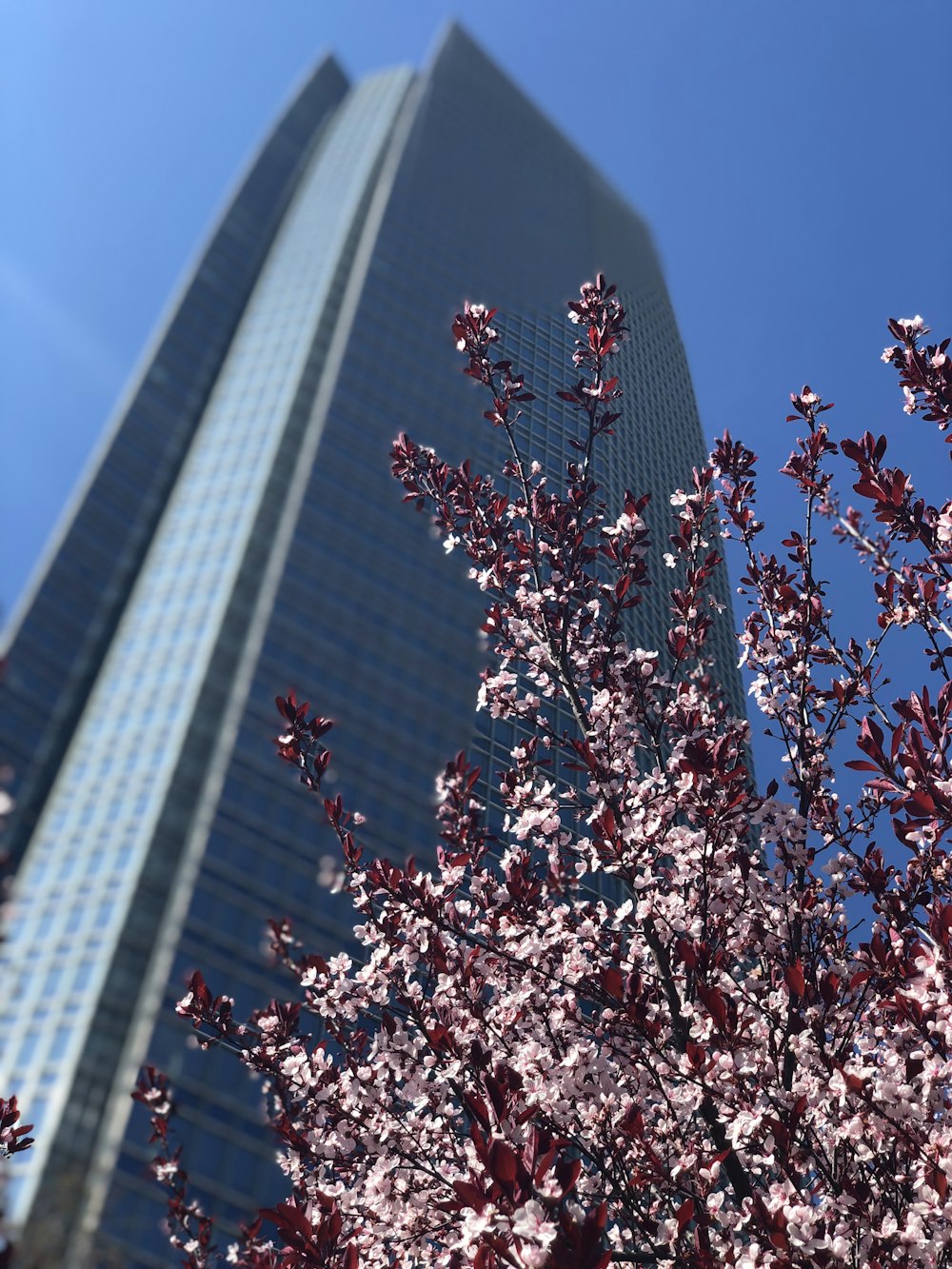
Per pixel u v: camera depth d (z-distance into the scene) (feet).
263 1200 214.90
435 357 458.50
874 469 25.55
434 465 33.86
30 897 279.90
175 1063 228.63
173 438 484.74
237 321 547.90
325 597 360.07
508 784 29.68
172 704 328.49
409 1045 26.11
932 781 21.38
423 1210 25.21
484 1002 28.09
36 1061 230.07
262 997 256.73
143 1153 207.31
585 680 30.58
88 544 424.46
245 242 588.50
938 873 24.81
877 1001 23.41
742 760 28.89
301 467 390.21
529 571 32.27
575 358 33.55
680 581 33.81
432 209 513.86
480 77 633.20
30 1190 188.85
